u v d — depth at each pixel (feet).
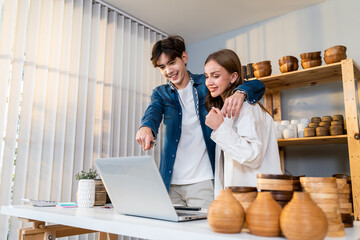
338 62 7.46
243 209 2.20
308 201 1.95
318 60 7.88
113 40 9.93
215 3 9.77
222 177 4.03
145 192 2.76
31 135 7.86
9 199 7.29
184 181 4.79
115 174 2.96
